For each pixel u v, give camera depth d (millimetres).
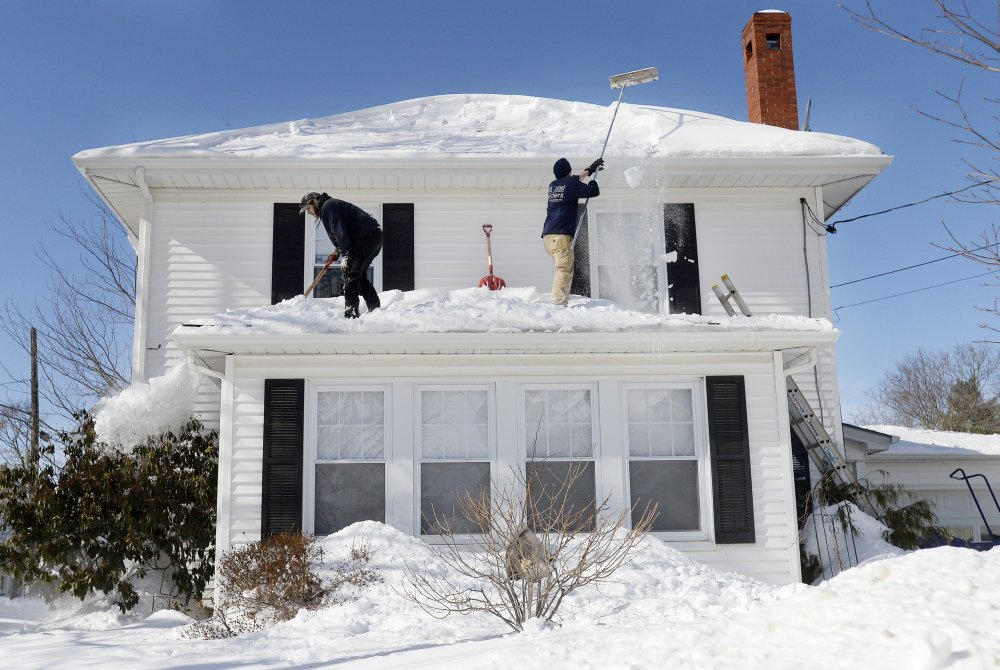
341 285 12391
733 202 12805
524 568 6852
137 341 11898
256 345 9562
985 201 6371
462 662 4668
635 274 12547
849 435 13047
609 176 12391
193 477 10500
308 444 9859
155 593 10648
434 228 12609
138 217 13719
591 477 9969
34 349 21250
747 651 3691
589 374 10156
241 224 12391
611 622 6652
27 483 10586
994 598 3791
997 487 14922
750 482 9992
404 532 9633
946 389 39688
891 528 10867
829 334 9875
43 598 14094
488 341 9641
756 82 15172
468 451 9961
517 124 14781
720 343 9914
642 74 11359
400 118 15289
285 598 8141
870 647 3443
